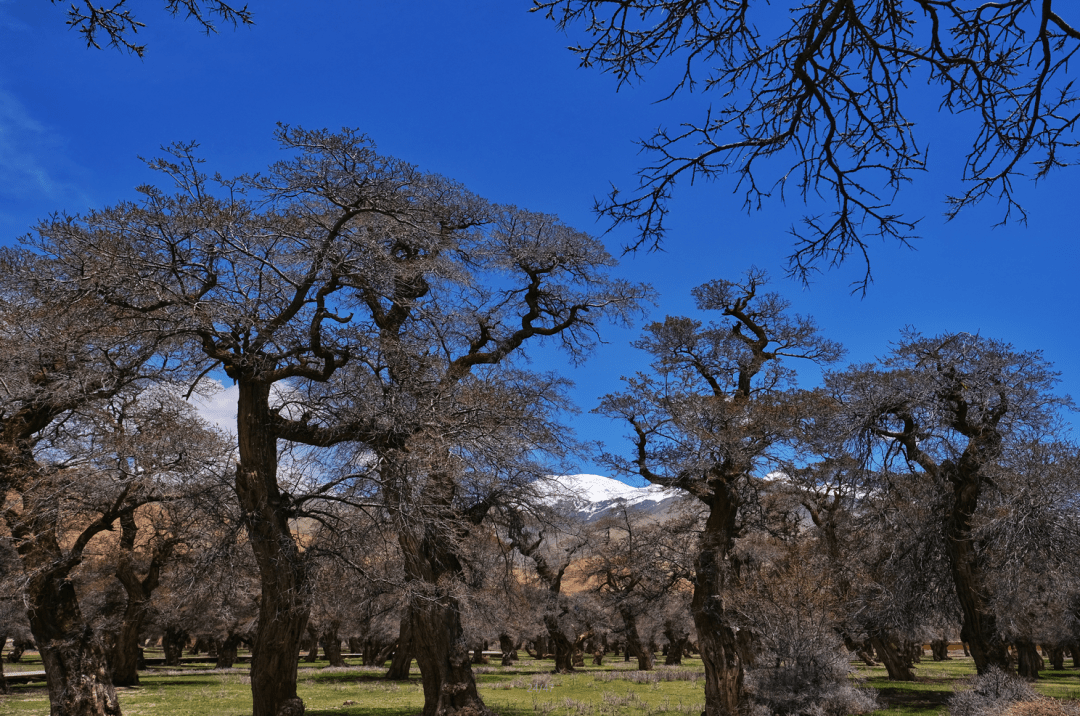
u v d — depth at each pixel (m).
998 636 21.52
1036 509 19.94
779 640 21.61
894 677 35.56
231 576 18.48
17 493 16.59
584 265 20.69
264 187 16.09
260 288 16.47
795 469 21.03
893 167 3.97
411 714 21.23
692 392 20.14
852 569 26.20
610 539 28.64
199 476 17.12
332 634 53.06
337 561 17.69
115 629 31.48
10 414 17.17
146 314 16.09
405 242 19.89
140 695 28.80
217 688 32.38
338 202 16.98
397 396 17.31
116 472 16.66
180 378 18.34
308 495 17.28
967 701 19.50
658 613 40.38
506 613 22.67
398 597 16.98
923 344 22.91
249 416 16.92
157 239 15.41
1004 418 22.25
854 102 3.92
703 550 19.83
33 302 16.00
